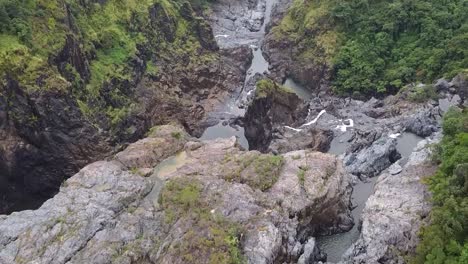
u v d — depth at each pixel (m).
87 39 85.19
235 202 55.06
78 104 72.31
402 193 58.75
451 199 50.06
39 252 50.25
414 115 78.56
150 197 58.06
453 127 62.03
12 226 52.94
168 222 53.31
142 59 93.19
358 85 91.81
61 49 74.44
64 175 70.44
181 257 49.03
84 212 54.53
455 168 54.38
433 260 46.75
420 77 88.38
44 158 68.75
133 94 87.06
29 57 69.06
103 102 80.12
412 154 66.75
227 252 48.97
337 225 61.09
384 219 55.47
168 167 63.75
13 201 68.19
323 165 62.34
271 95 84.69
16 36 70.38
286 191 57.97
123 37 91.69
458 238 48.09
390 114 83.81
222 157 64.44
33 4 75.81
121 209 55.81
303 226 57.28
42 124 67.69
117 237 51.84
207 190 56.97
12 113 65.31
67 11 80.50
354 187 68.38
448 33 89.50
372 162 70.88
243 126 90.00
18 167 66.62
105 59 86.75
